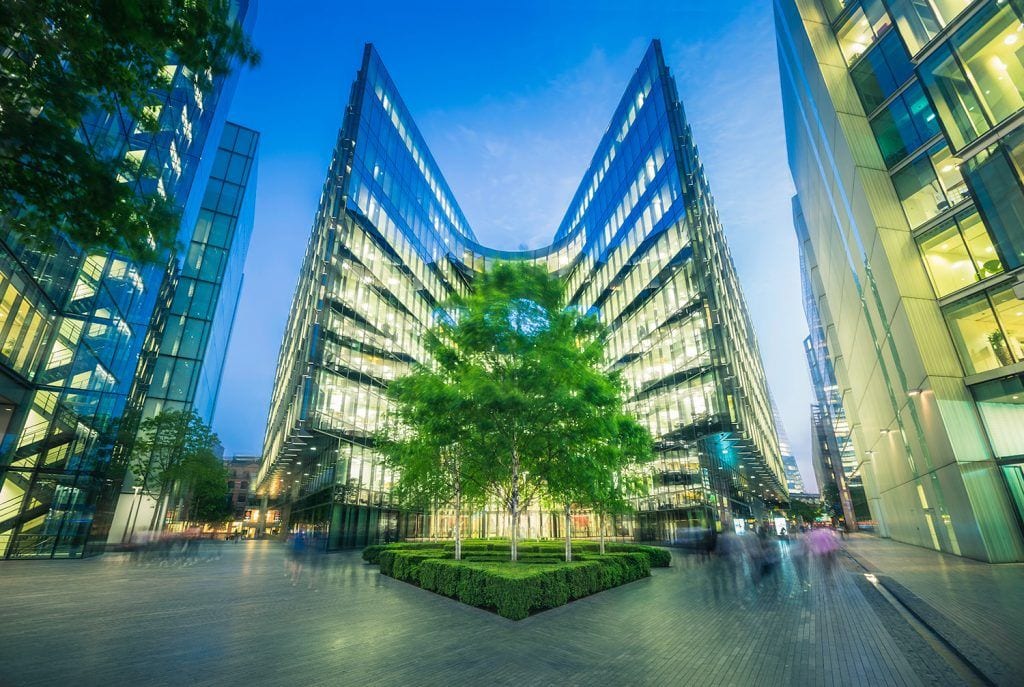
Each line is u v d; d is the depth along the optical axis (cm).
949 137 1830
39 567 1975
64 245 2386
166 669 616
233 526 9738
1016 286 1566
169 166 3247
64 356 2478
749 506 5866
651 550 2117
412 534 4588
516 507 1407
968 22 1806
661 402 4484
